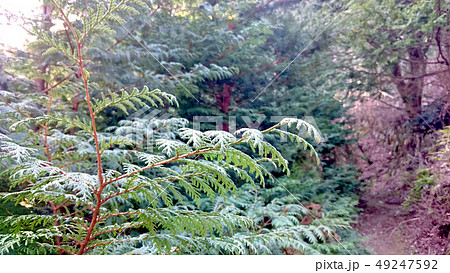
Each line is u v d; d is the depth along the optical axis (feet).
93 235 2.62
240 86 3.95
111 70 4.56
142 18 4.38
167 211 2.48
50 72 4.50
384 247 3.48
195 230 2.89
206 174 2.49
